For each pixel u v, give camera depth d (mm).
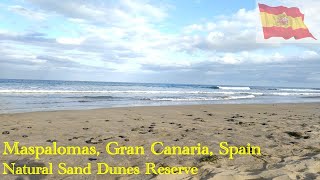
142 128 8016
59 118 10031
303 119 10609
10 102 17062
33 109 13969
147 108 14609
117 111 12773
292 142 6281
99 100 21484
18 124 8461
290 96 39188
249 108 16000
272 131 7633
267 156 5176
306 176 4027
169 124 8898
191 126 8500
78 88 41531
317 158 4902
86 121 9336
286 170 4285
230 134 7168
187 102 21891
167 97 27578
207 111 13781
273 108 16312
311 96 41375
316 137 6844
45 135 6832
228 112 13461
